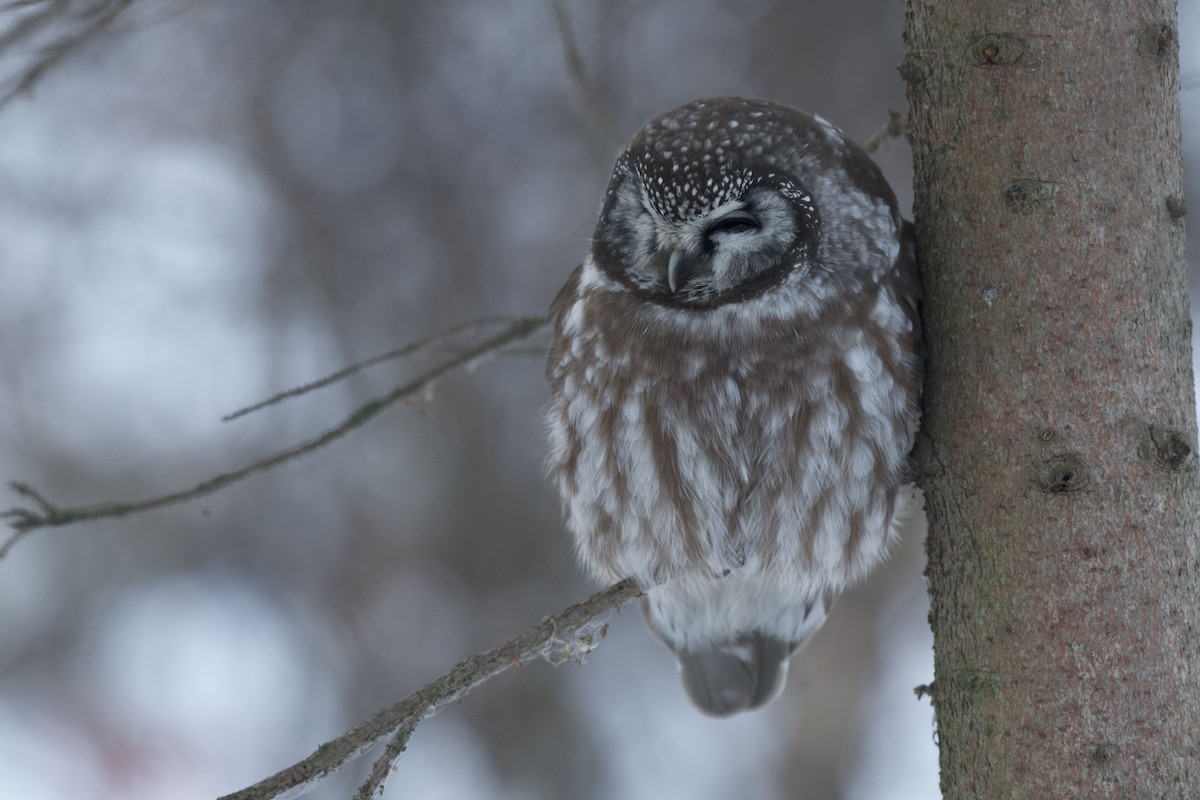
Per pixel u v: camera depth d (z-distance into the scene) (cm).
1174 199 466
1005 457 466
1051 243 461
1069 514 451
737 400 622
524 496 1476
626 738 1400
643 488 651
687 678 812
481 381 1505
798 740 1327
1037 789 446
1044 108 464
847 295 605
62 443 1656
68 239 1669
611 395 649
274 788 456
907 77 507
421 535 1494
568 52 689
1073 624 448
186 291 1650
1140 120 459
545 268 1504
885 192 625
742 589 716
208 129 1642
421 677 1442
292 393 603
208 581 1592
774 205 612
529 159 1529
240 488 1608
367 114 1577
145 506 566
